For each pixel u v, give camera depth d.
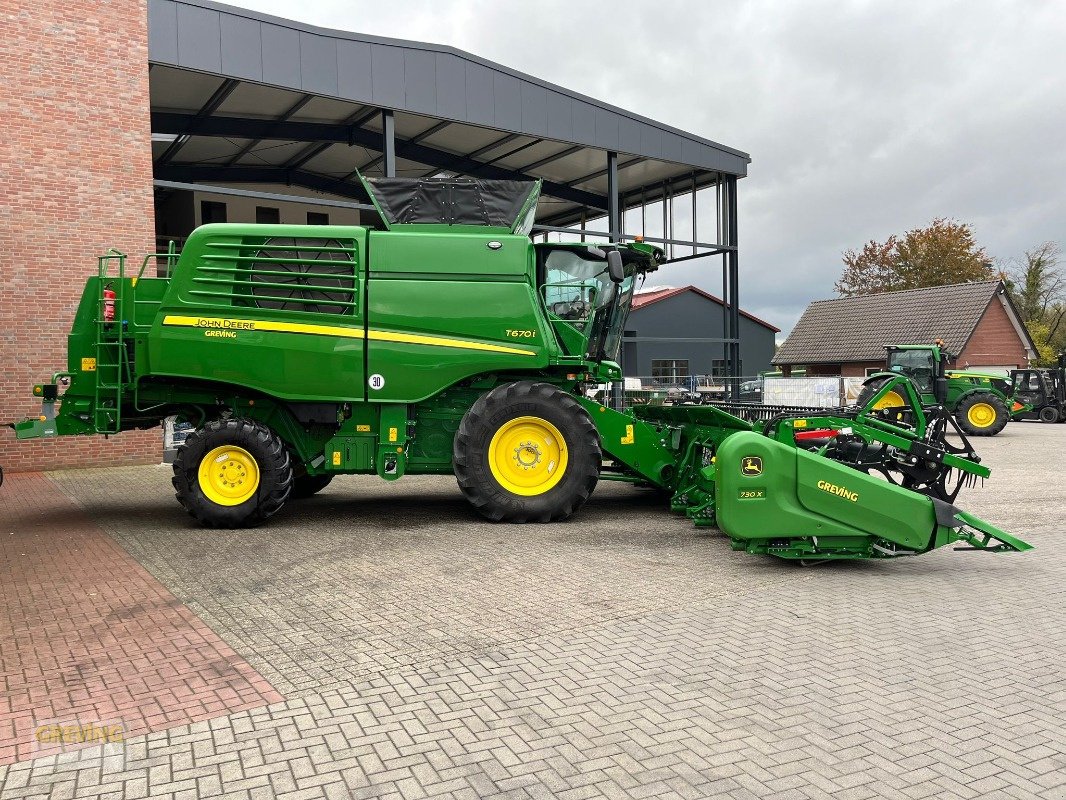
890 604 5.43
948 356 20.91
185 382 8.35
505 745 3.39
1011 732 3.49
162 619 5.14
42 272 12.55
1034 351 39.62
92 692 3.99
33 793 3.04
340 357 8.11
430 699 3.87
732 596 5.62
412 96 15.99
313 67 14.80
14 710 3.78
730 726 3.55
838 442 6.96
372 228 8.30
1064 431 22.89
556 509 8.27
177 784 3.09
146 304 8.30
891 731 3.50
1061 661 4.34
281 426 8.53
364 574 6.25
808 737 3.45
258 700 3.87
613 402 10.99
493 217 8.61
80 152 12.80
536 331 8.30
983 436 20.72
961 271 51.41
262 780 3.12
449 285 8.24
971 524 6.22
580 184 23.41
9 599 5.61
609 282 9.13
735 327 22.55
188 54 13.62
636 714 3.68
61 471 12.74
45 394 8.40
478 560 6.70
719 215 22.19
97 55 12.91
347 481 12.14
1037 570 6.39
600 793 3.00
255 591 5.79
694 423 8.66
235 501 8.07
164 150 20.59
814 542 6.27
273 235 8.08
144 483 11.55
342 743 3.42
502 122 17.42
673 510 8.73
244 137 18.30
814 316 44.56
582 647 4.57
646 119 19.86
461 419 8.46
